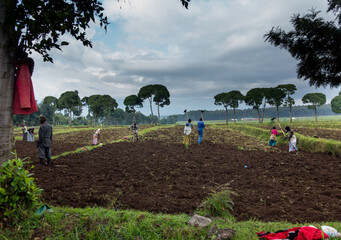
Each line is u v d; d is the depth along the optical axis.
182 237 2.97
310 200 5.22
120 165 9.20
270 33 4.50
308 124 35.97
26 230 2.94
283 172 8.12
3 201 3.12
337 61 4.07
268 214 4.39
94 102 62.47
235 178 7.38
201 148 14.57
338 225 3.50
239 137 22.34
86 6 4.07
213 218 3.86
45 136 8.67
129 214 3.54
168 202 5.00
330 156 11.66
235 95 54.97
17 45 3.67
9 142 3.59
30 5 3.23
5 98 3.52
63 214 3.43
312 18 4.08
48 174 7.22
